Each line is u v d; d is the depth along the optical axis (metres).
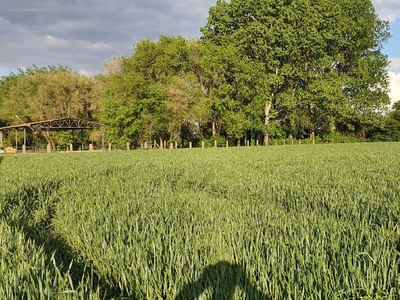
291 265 3.28
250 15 54.50
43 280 3.07
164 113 50.44
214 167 14.42
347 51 59.97
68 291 2.81
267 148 36.75
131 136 54.00
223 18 55.84
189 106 49.44
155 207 6.30
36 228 5.61
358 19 58.69
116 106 52.75
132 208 6.14
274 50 53.84
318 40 52.81
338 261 3.34
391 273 3.12
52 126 48.09
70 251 4.52
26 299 2.87
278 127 61.31
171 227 4.64
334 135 61.78
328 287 2.89
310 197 7.12
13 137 67.56
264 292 2.89
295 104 54.03
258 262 3.32
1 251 3.76
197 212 5.94
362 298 2.78
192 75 50.91
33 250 3.80
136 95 51.84
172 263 3.50
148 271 3.27
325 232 4.38
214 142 53.72
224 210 6.16
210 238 4.27
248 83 53.56
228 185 9.34
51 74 69.12
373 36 60.38
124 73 57.34
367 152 23.61
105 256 3.77
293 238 4.11
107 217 5.35
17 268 3.28
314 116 60.12
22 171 13.64
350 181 9.14
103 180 10.55
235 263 3.49
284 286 2.96
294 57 53.69
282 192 7.84
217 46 52.72
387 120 65.50
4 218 5.73
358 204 6.11
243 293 2.87
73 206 6.41
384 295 2.84
